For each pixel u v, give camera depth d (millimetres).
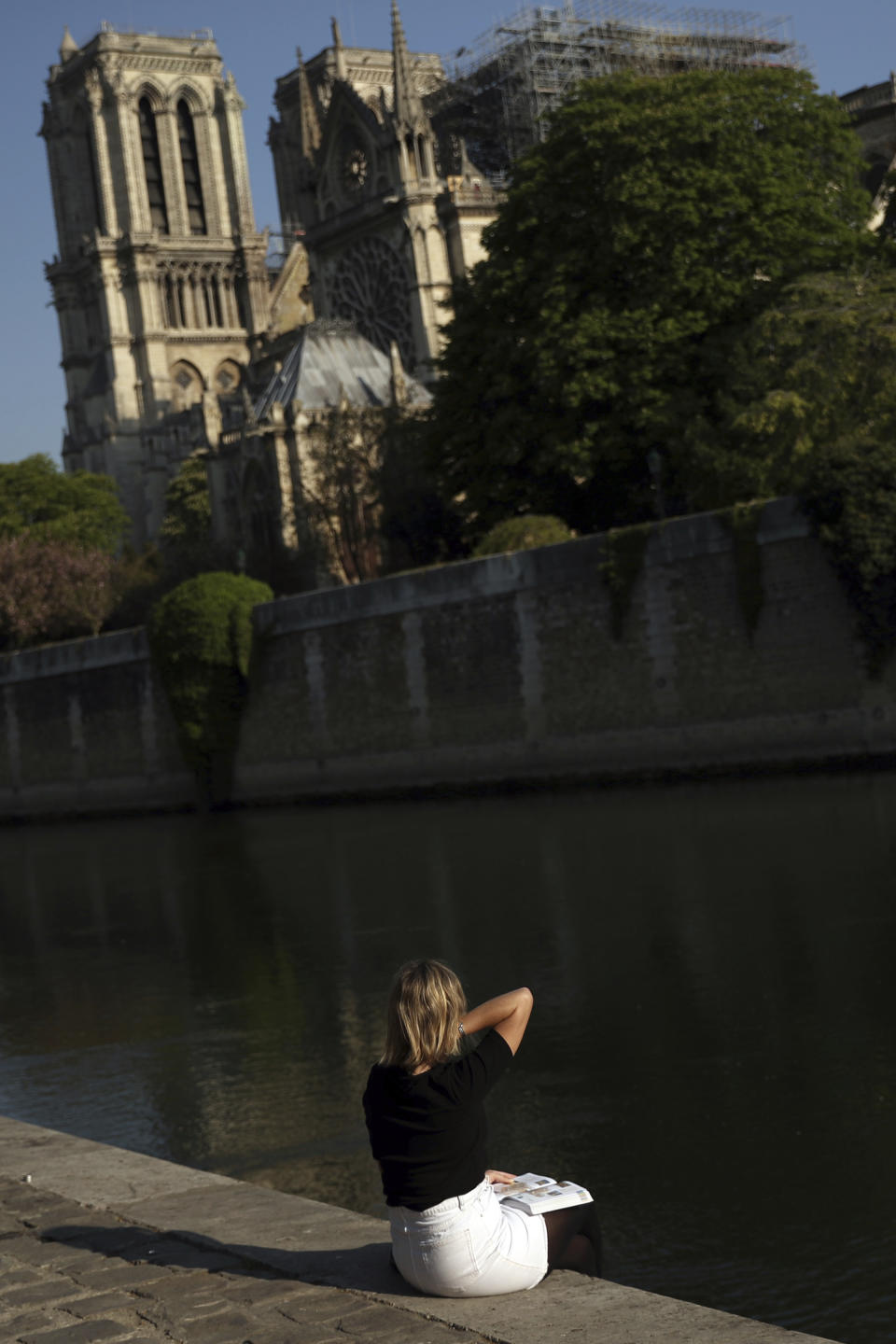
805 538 38719
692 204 47906
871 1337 9984
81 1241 7785
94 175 155250
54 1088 18344
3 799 71750
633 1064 16672
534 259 51531
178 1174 9031
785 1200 12477
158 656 59125
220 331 150875
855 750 38062
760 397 44281
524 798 45125
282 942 26781
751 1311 10602
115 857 46438
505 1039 6770
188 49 153875
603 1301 6344
